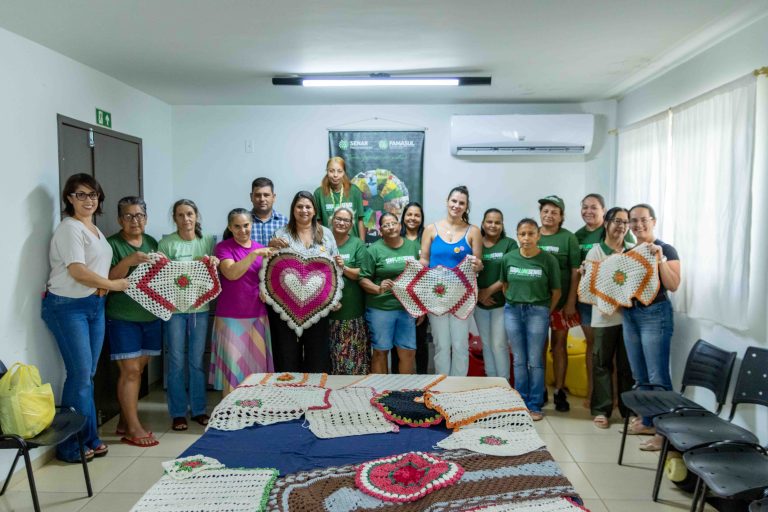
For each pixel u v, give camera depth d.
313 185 5.30
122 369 3.45
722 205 3.08
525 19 2.91
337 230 3.63
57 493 2.83
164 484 1.74
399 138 5.25
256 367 3.57
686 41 3.30
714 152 3.18
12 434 2.44
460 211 3.68
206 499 1.64
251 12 2.78
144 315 3.44
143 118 4.66
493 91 4.66
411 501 1.63
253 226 3.94
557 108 5.19
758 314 2.87
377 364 3.78
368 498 1.66
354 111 5.24
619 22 2.96
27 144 3.10
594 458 3.24
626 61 3.73
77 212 3.11
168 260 3.31
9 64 2.97
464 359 3.69
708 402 3.35
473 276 3.55
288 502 1.64
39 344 3.15
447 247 3.67
